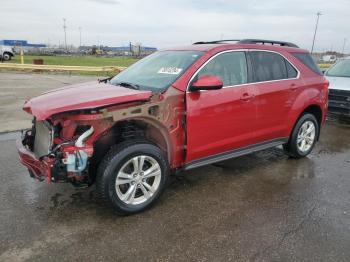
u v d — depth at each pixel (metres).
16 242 3.18
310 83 5.40
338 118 9.09
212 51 4.26
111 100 3.38
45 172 3.39
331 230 3.45
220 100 4.17
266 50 4.90
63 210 3.79
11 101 10.68
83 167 3.35
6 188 4.32
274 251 3.09
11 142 6.29
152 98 3.64
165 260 2.96
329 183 4.66
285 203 4.04
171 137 3.87
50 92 4.13
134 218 3.65
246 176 4.86
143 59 5.07
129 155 3.52
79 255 3.01
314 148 6.36
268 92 4.73
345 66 9.23
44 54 72.19
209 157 4.33
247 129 4.61
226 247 3.15
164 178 3.86
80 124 3.37
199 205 3.96
